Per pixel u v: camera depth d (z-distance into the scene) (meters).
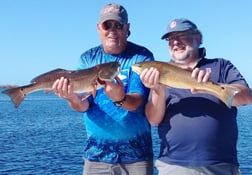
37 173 4.30
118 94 1.31
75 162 4.96
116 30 1.43
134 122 1.42
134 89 1.40
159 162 1.36
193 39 1.36
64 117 13.39
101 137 1.45
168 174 1.30
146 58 1.45
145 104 1.43
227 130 1.28
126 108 1.35
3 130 9.20
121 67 1.45
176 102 1.33
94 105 1.45
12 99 1.43
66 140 7.33
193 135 1.28
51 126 10.23
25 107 20.53
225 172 1.27
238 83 1.29
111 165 1.44
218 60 1.37
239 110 17.80
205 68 1.36
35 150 6.07
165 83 1.27
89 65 1.50
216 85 1.22
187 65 1.39
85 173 1.50
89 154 1.48
